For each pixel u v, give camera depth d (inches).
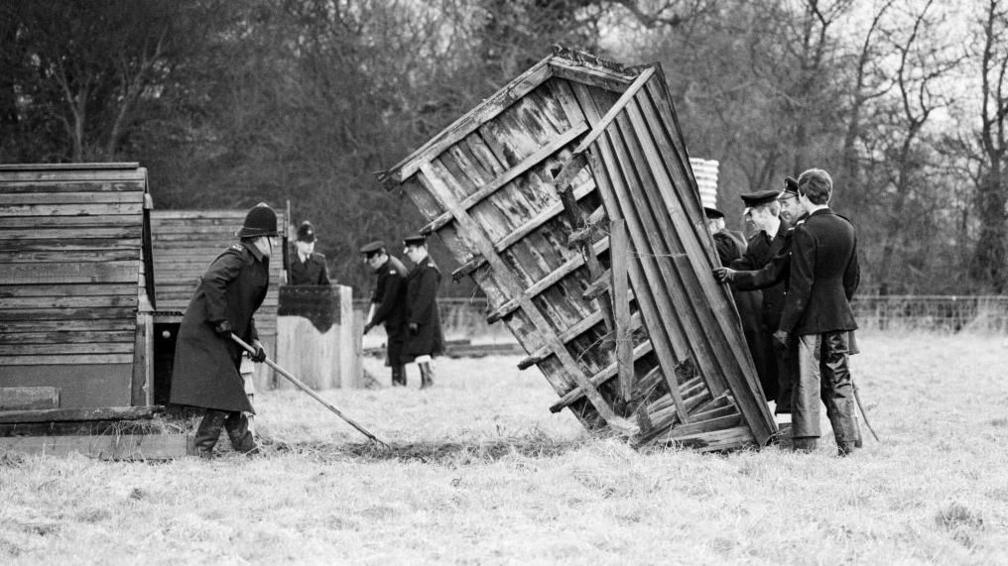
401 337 1753.2
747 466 841.5
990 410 1217.4
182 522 675.4
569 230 986.1
